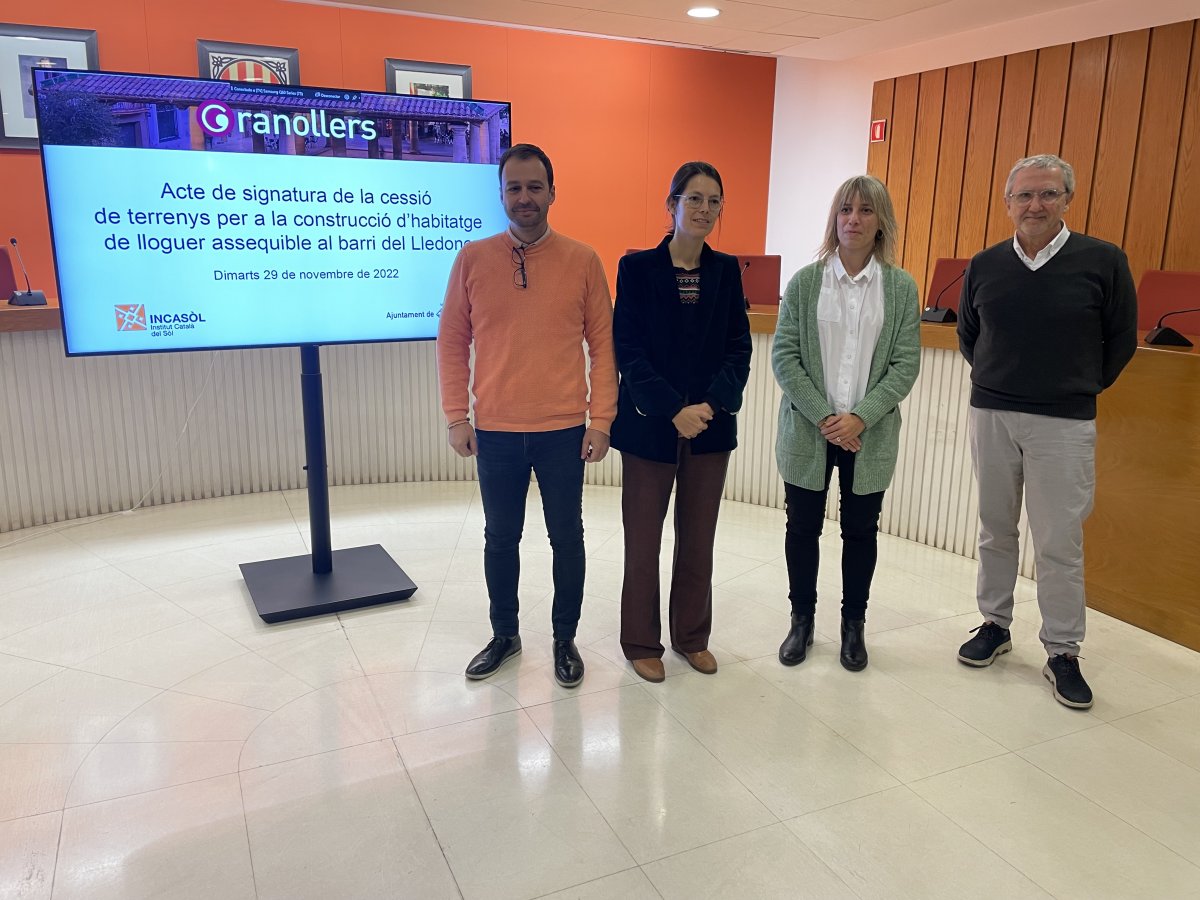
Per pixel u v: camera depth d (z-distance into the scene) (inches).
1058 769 79.0
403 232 116.0
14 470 138.7
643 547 92.9
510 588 95.3
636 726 85.2
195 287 106.0
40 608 111.2
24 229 188.7
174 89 100.3
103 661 97.3
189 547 134.0
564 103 240.4
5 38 179.2
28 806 72.0
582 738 83.0
